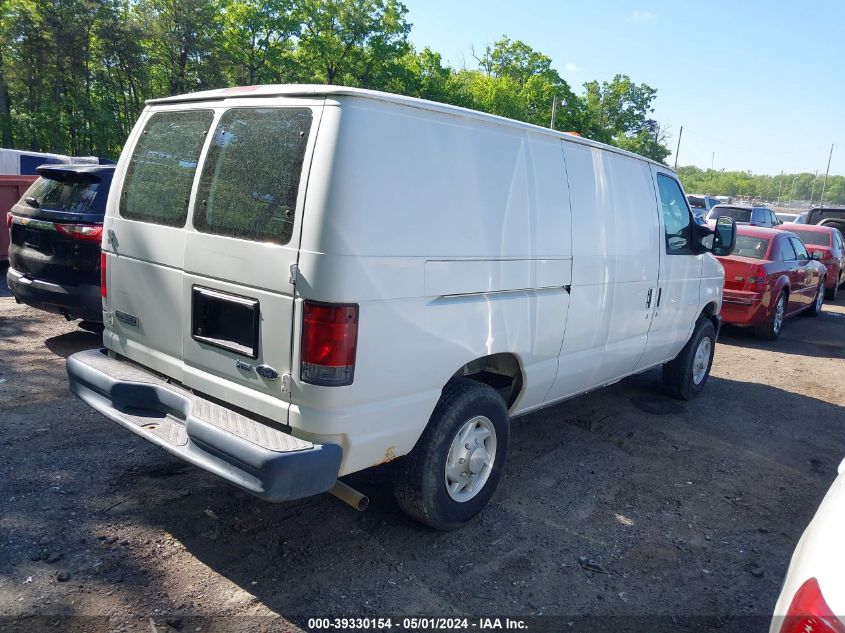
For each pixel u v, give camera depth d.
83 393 3.78
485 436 3.82
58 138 38.53
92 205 6.15
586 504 4.29
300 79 44.38
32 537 3.36
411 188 3.14
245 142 3.27
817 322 12.44
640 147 77.81
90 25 38.31
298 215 2.93
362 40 44.47
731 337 10.43
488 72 61.69
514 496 4.33
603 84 76.94
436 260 3.28
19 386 5.43
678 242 5.82
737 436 5.82
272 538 3.55
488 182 3.60
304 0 43.09
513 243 3.78
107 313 4.11
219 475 2.91
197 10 41.47
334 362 2.89
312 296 2.88
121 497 3.83
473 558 3.54
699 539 3.95
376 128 2.99
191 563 3.27
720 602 3.32
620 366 5.30
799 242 11.48
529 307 3.96
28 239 6.36
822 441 5.89
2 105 37.56
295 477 2.80
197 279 3.40
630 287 5.06
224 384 3.32
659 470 4.94
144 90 43.53
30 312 7.93
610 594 3.32
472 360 3.62
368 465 3.18
